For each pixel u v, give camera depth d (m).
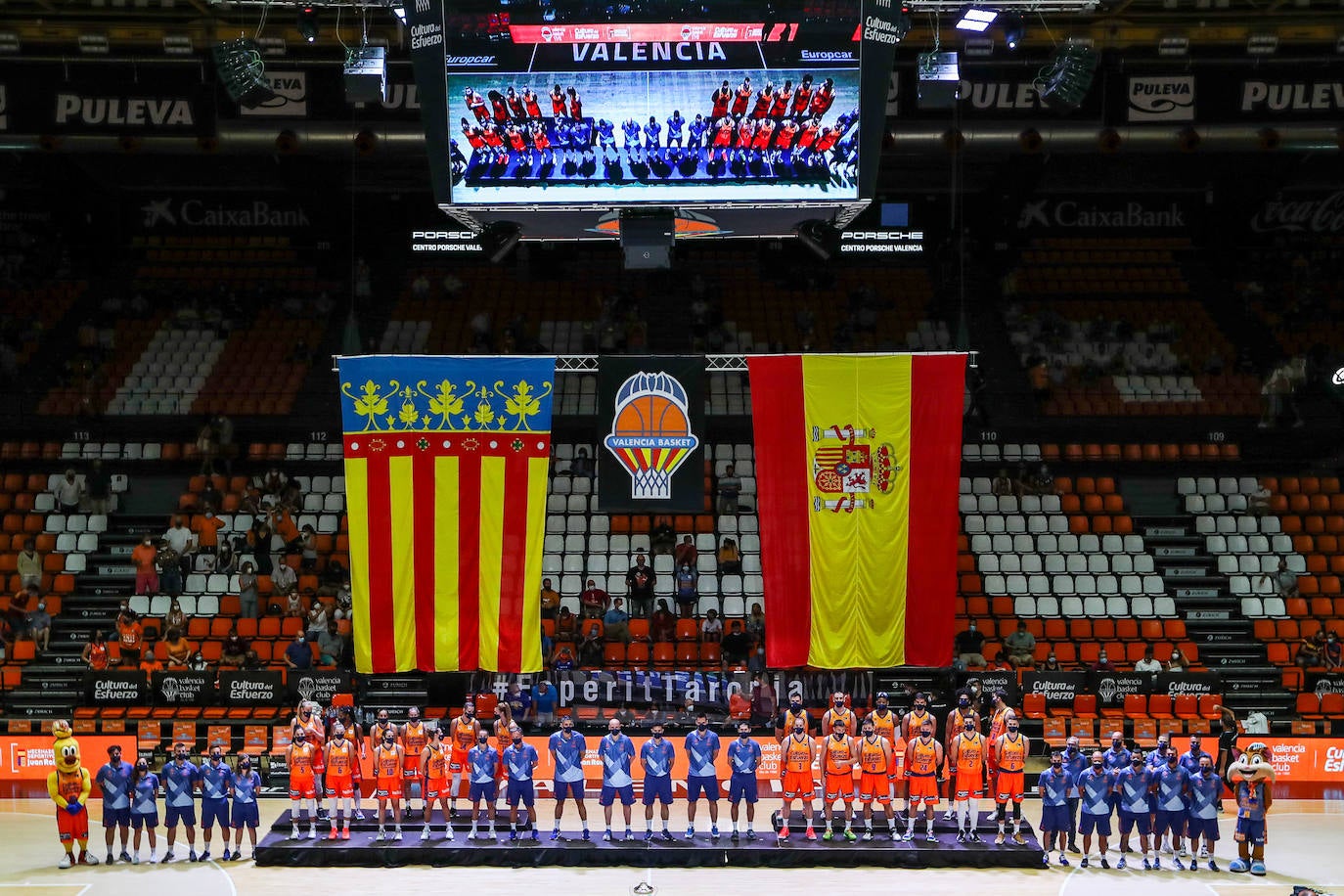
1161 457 29.55
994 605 25.97
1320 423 29.94
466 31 16.25
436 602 17.92
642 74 16.36
